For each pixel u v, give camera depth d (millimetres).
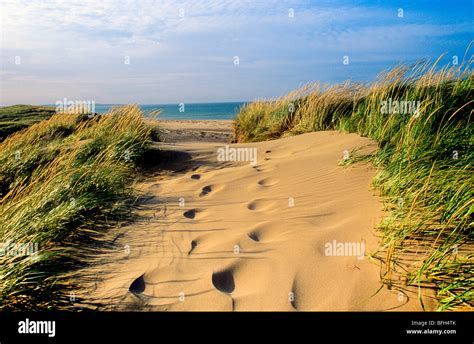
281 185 5012
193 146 8344
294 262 3004
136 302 2729
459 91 5707
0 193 5918
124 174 6316
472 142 4066
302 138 7520
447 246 2684
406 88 6742
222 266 3098
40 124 10414
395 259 2809
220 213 4352
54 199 4508
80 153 6730
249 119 11719
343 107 9047
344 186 4531
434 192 3469
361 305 2479
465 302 2305
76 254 3537
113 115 9383
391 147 5125
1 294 2666
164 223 4246
